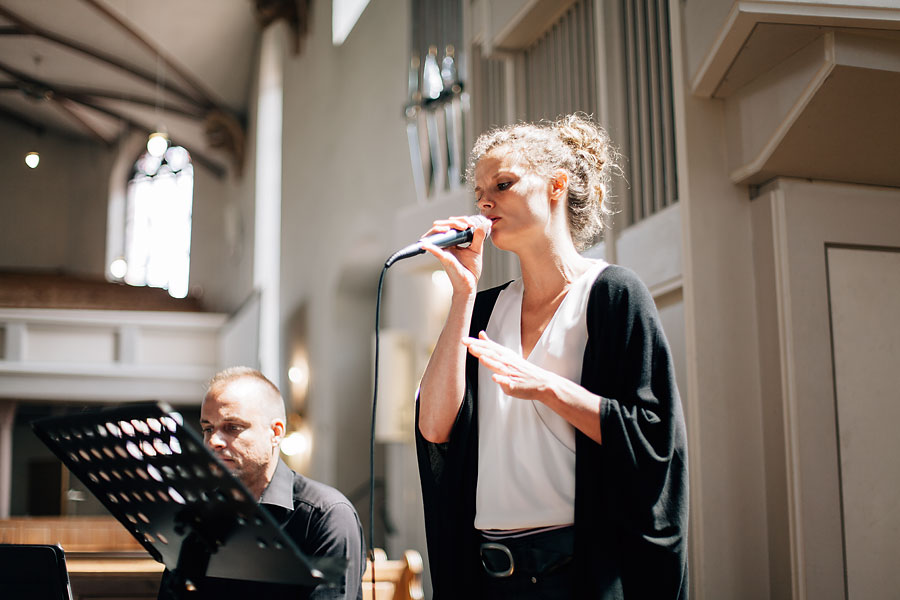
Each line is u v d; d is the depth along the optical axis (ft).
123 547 12.87
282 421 7.48
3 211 58.39
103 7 44.06
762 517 8.23
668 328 9.55
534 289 6.00
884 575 7.94
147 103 53.67
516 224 5.84
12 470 51.78
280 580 5.33
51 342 46.32
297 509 7.27
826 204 8.50
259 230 46.44
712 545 8.04
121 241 59.16
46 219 59.21
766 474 8.27
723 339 8.41
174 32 46.24
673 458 5.29
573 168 6.10
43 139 59.93
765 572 8.13
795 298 8.23
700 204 8.61
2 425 45.37
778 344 8.23
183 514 5.32
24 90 51.70
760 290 8.53
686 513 5.23
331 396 34.68
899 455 8.18
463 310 5.78
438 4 23.94
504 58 14.01
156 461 5.09
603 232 11.32
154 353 48.11
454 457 5.76
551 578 5.31
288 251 42.16
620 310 5.51
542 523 5.38
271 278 45.78
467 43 16.69
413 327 27.25
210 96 51.37
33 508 51.60
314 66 38.96
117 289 52.34
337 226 34.12
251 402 7.30
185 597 6.05
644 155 10.51
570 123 6.52
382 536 34.04
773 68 8.13
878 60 7.50
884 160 8.36
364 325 35.24
